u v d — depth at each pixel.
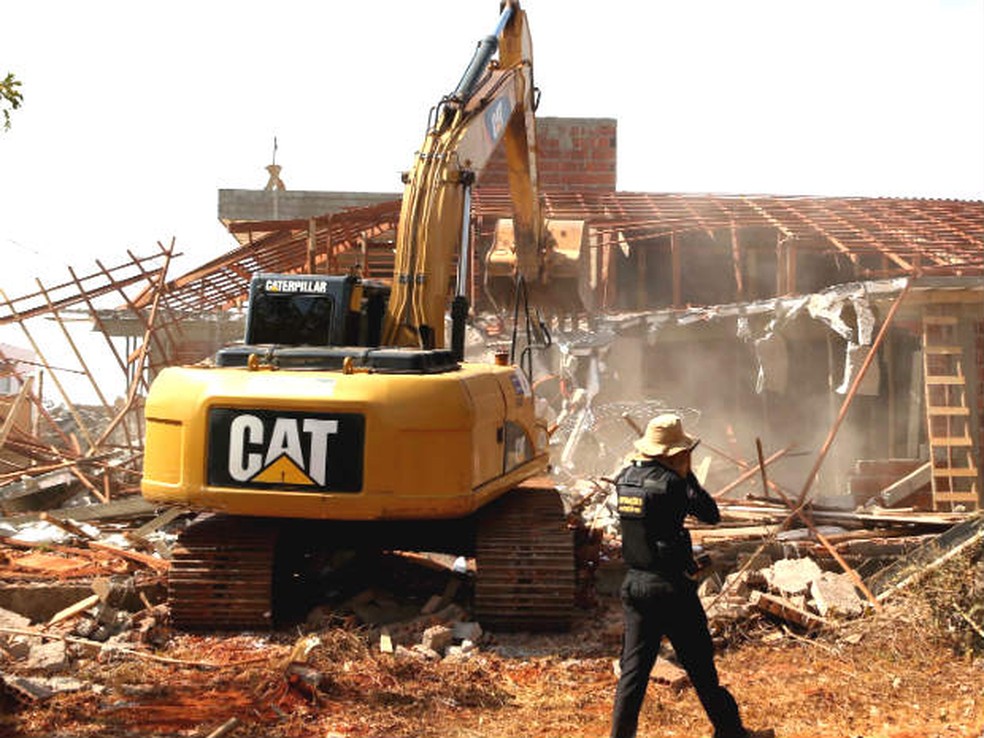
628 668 5.76
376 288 9.59
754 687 7.23
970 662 7.70
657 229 23.67
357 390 7.93
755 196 24.97
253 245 20.48
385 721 6.43
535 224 14.52
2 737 5.95
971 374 17.45
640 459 6.02
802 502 11.37
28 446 15.07
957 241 21.20
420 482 7.93
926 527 10.52
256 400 7.95
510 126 13.43
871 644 8.05
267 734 6.13
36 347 16.11
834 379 20.08
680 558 5.81
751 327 19.11
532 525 8.70
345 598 9.57
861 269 22.20
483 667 7.68
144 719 6.32
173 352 21.86
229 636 8.34
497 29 11.79
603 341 19.53
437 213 9.73
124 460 15.55
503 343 19.72
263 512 7.96
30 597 8.66
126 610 8.82
